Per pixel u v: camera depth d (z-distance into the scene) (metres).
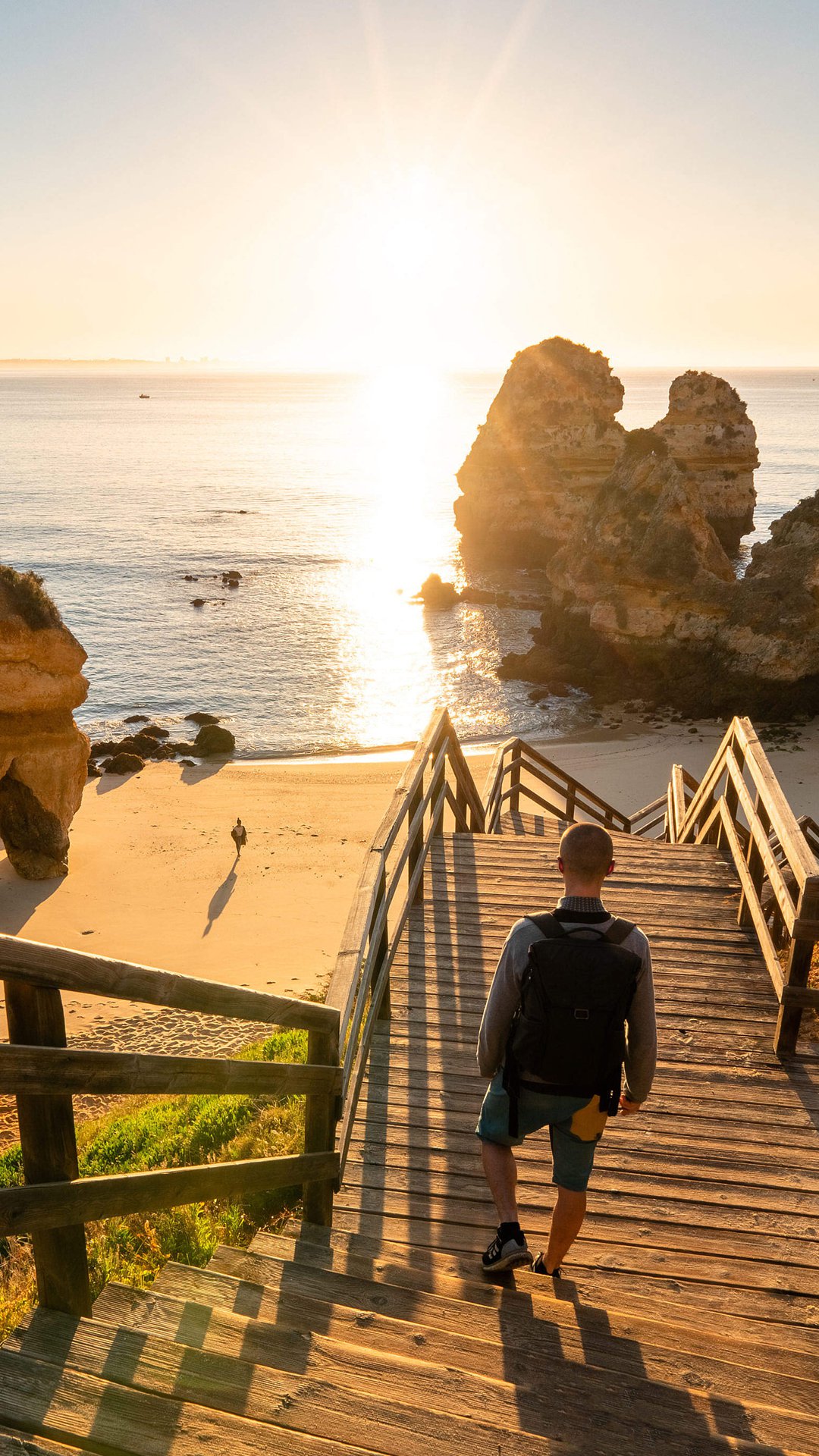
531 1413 2.90
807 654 47.16
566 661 56.91
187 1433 2.44
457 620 69.62
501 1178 3.87
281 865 30.72
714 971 6.97
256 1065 3.43
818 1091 5.60
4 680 28.48
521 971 3.52
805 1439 2.92
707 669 50.50
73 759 30.23
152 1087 2.86
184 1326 2.99
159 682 56.00
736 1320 3.88
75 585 80.56
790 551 49.81
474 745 44.28
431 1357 3.20
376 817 35.06
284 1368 2.91
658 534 53.12
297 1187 5.86
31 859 29.78
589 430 85.69
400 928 7.16
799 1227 4.54
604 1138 5.17
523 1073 3.59
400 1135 5.21
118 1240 5.52
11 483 149.25
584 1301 3.92
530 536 88.50
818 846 10.73
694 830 11.63
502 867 9.04
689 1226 4.53
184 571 86.12
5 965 2.24
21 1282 5.73
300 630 66.94
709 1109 5.42
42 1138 2.56
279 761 42.97
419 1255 4.19
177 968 24.22
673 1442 2.83
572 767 40.44
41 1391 2.52
